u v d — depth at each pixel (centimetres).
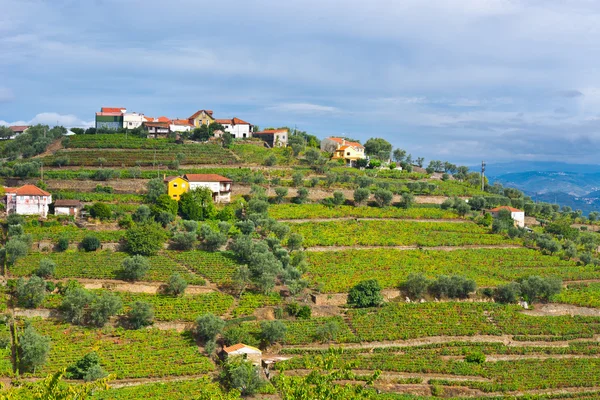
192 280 14500
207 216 17950
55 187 19125
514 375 12675
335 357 6938
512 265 18100
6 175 19425
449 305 15188
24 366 10969
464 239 19412
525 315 15175
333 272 16088
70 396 6172
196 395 10575
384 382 12106
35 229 15700
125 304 13288
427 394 12006
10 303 12838
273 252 16050
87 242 15275
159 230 15850
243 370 11094
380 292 15250
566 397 12219
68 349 11650
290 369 11956
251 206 18200
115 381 11006
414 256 17788
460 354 13412
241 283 14300
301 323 13650
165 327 12962
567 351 13925
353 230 18800
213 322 12356
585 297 16412
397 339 13612
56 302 12975
